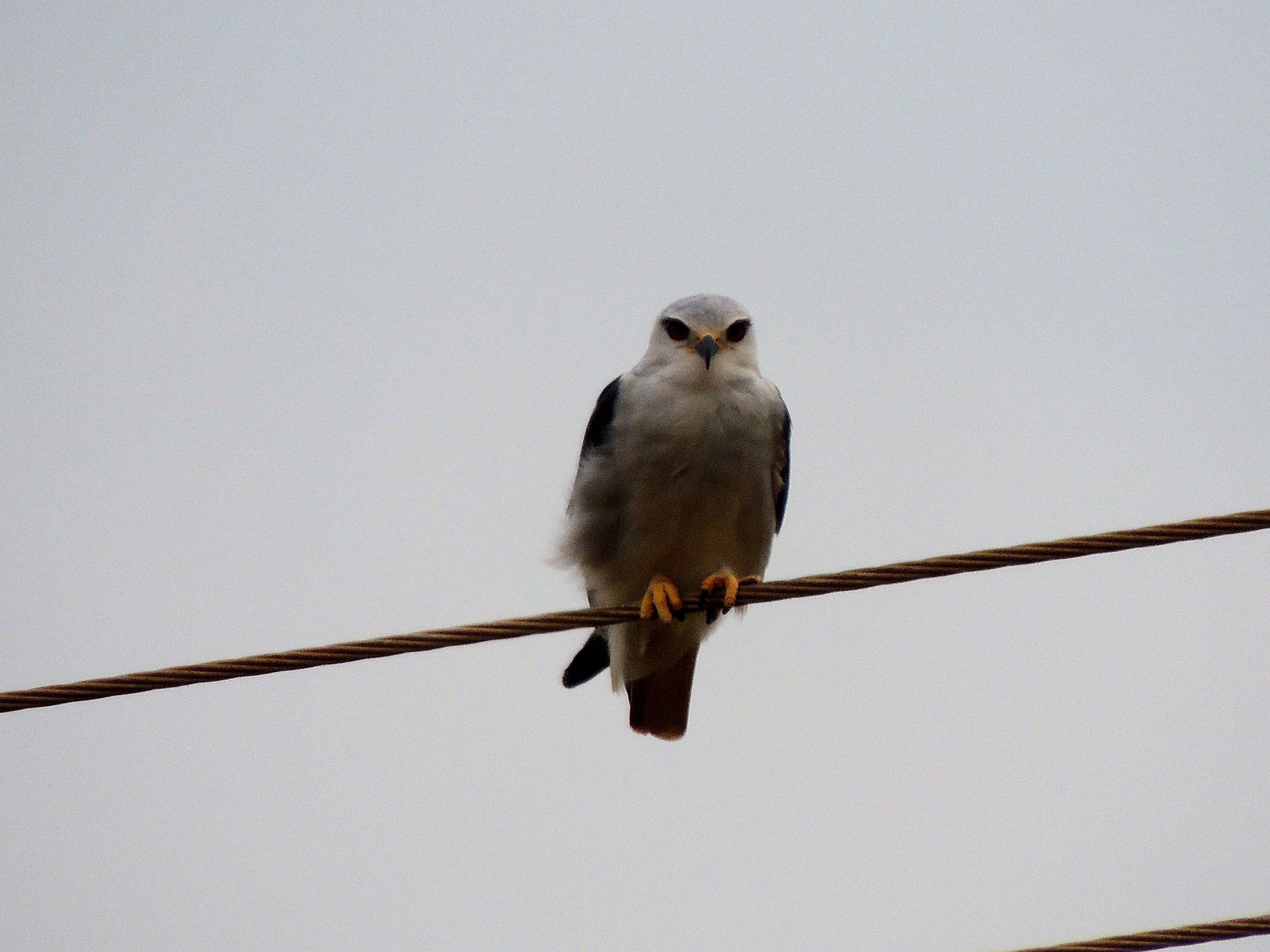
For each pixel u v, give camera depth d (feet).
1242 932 27.61
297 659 30.55
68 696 29.89
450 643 31.37
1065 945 28.35
